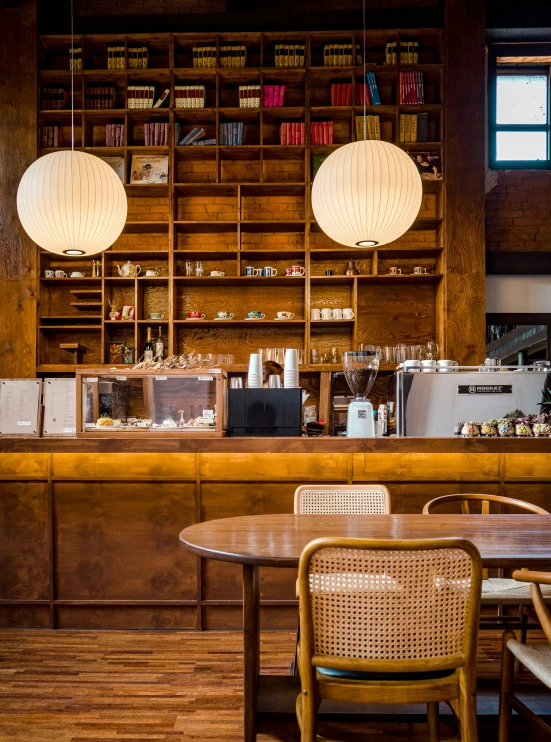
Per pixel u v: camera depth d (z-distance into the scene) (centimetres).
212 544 163
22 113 534
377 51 560
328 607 135
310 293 551
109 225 361
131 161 548
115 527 313
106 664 274
